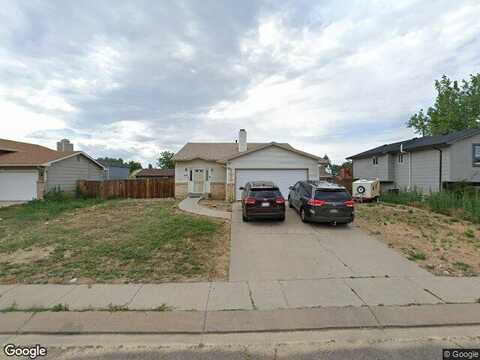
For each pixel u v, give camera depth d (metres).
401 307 4.68
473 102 28.95
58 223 11.30
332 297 5.05
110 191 22.81
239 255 7.34
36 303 4.80
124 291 5.26
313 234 9.41
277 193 11.04
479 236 9.37
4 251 7.61
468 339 3.87
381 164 24.86
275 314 4.46
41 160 20.25
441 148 18.86
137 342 3.81
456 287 5.47
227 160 17.94
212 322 4.24
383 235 9.35
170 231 9.13
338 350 3.63
